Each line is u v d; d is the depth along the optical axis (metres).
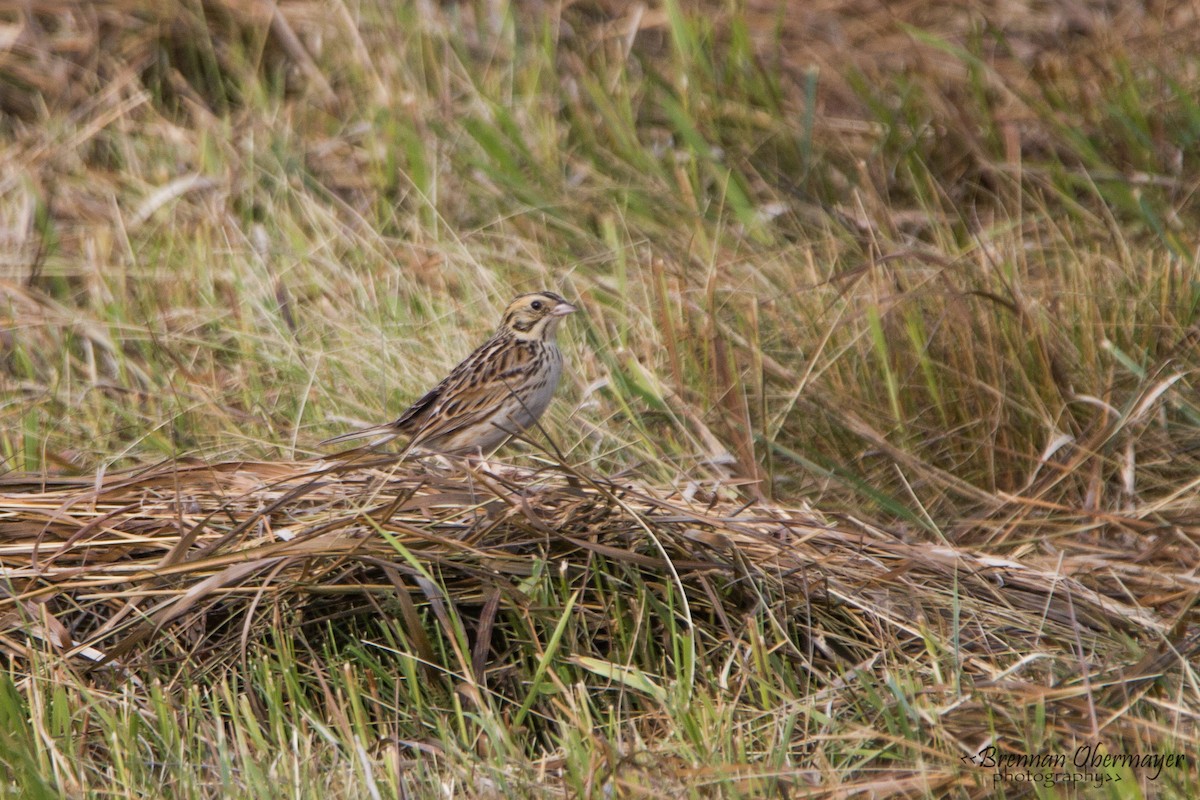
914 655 8.15
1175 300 11.48
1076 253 12.16
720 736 7.11
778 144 14.26
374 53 15.02
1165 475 10.30
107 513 8.70
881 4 15.93
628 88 14.73
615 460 10.38
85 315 12.32
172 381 11.30
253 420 11.05
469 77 14.51
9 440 10.95
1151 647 7.96
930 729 7.27
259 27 15.24
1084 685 7.47
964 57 14.38
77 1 15.35
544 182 13.78
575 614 8.10
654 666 8.00
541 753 7.57
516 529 8.42
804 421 10.78
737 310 11.72
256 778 6.81
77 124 14.61
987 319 10.96
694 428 10.69
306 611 8.24
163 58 15.15
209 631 8.17
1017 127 14.52
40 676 7.65
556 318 10.69
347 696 7.78
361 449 9.12
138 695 7.78
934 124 14.40
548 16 14.99
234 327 12.23
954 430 10.53
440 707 7.78
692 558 8.36
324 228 13.27
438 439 10.57
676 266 12.59
